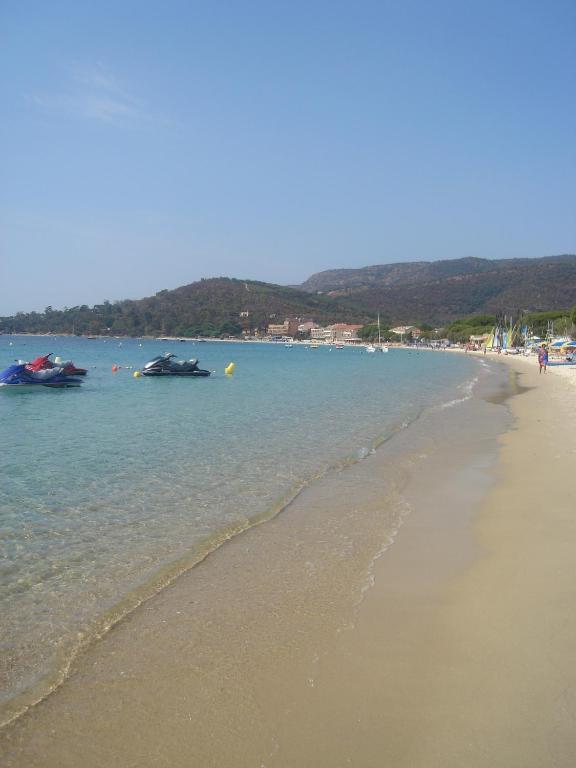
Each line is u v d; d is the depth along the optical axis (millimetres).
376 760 4125
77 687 5098
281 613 6418
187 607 6582
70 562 7852
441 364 79062
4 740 4441
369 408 25312
